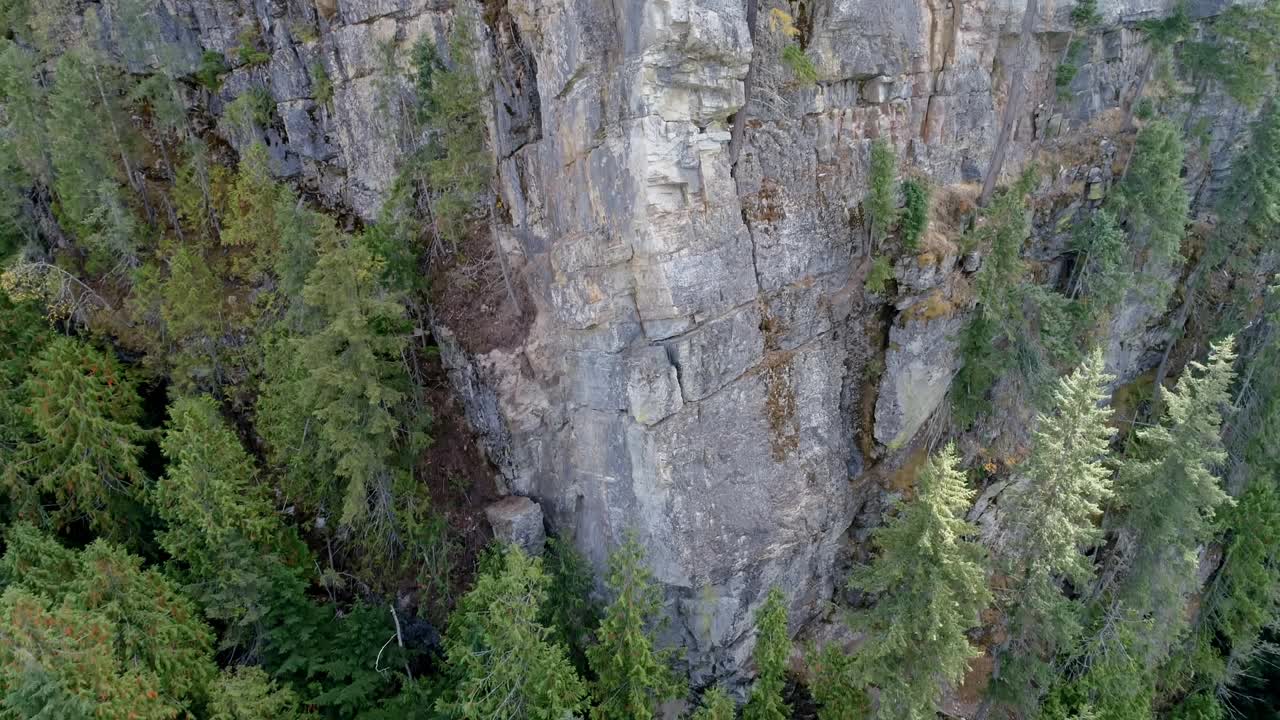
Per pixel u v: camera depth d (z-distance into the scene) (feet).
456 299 94.07
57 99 97.09
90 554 71.36
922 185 94.07
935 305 93.15
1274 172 104.42
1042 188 105.09
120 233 99.30
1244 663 118.01
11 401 89.61
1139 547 83.30
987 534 102.94
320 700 77.77
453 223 94.63
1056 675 87.30
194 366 99.30
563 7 76.54
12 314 99.30
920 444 100.63
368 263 82.69
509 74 87.71
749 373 85.30
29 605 60.64
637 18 71.51
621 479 84.17
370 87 98.73
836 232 90.43
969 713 95.55
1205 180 122.01
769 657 75.36
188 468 76.69
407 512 89.10
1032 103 106.73
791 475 89.25
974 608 66.64
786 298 86.94
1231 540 114.83
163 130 109.40
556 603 85.10
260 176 98.89
